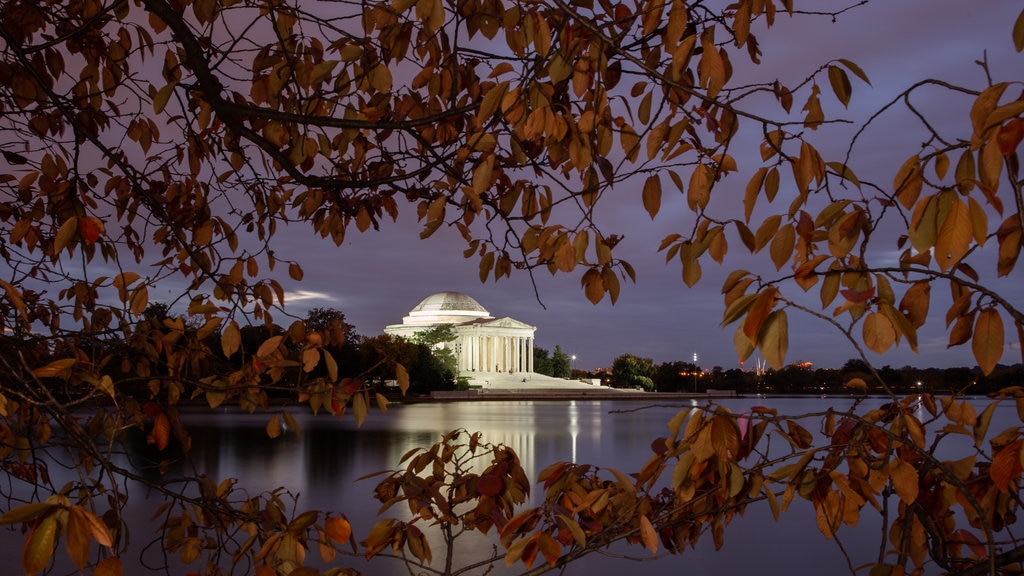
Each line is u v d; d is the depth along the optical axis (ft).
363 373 14.87
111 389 11.89
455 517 13.60
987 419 11.00
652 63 12.34
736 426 10.70
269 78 15.23
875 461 10.78
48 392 10.86
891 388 12.41
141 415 14.11
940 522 12.27
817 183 8.89
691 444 11.18
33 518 7.50
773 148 9.09
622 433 163.12
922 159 8.39
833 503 11.05
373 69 13.03
